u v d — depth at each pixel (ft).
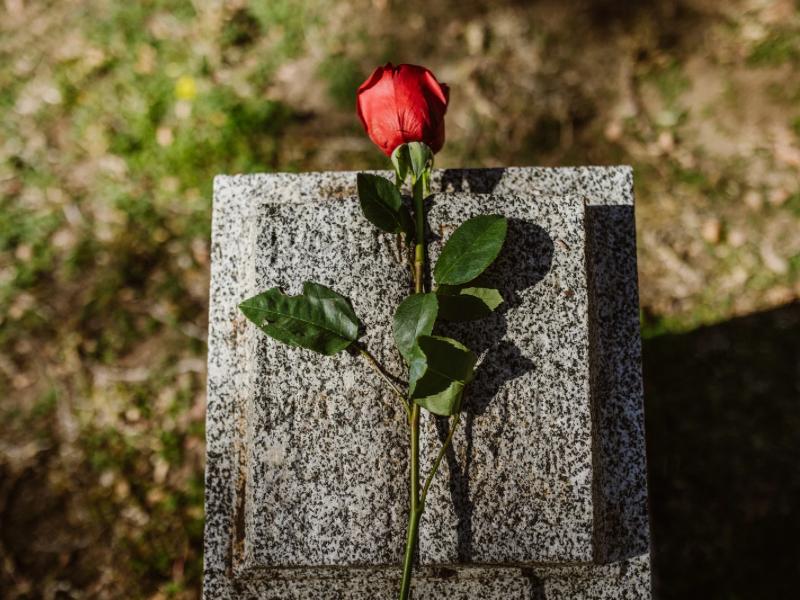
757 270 9.51
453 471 4.15
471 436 4.17
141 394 9.27
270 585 4.44
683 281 9.52
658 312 9.38
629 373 4.62
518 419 4.18
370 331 4.30
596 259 4.78
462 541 4.10
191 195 10.18
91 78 10.96
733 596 7.90
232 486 4.64
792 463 8.53
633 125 10.57
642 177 10.18
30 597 8.39
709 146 10.34
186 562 8.41
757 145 10.25
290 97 10.82
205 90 10.65
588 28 11.27
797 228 9.69
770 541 8.14
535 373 4.21
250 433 4.28
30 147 10.61
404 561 3.91
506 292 4.27
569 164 10.41
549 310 4.26
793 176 9.99
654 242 9.75
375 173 5.09
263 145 10.40
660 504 8.41
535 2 11.46
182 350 9.50
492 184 5.04
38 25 11.43
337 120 10.69
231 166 10.27
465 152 10.49
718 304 9.37
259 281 4.35
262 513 4.18
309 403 4.27
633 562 4.38
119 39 11.18
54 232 10.14
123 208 10.17
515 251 4.33
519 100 10.80
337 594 4.40
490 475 4.15
